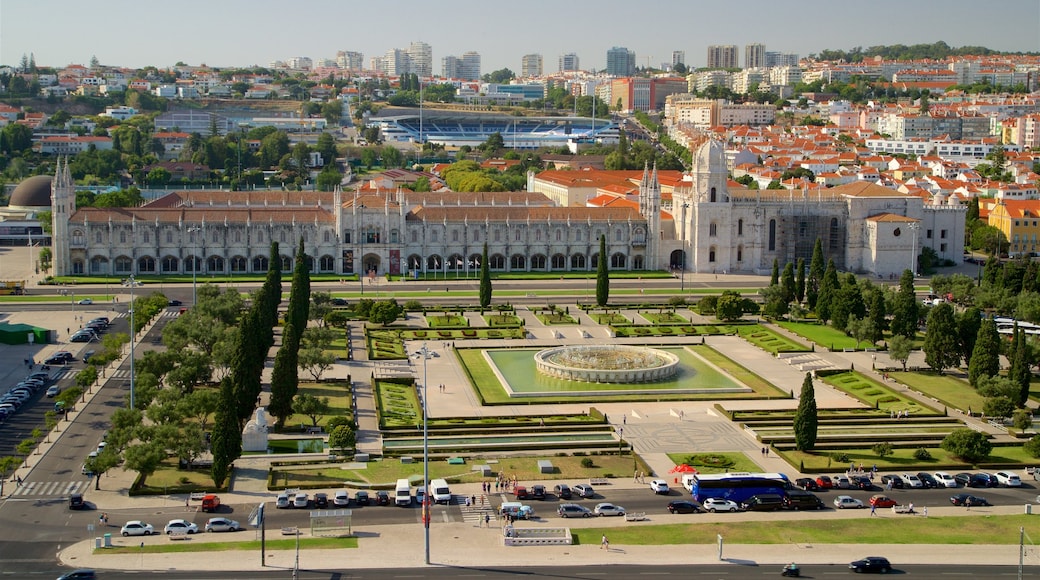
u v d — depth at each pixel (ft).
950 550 618.85
